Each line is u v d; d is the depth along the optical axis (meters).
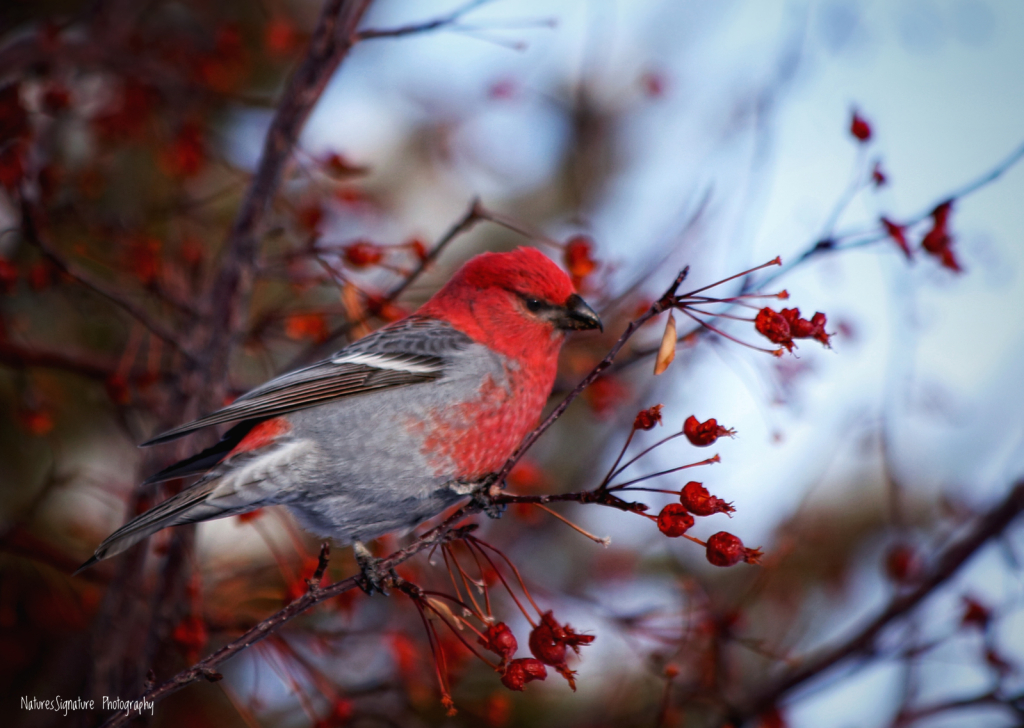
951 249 7.81
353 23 8.36
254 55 12.91
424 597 6.79
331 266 9.16
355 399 8.40
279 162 8.53
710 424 5.88
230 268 8.84
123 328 11.79
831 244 7.83
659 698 10.38
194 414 9.13
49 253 8.62
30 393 9.81
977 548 10.09
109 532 10.95
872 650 10.16
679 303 6.16
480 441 8.57
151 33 12.17
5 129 9.20
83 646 9.96
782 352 6.15
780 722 9.96
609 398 10.55
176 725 10.17
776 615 11.49
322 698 9.66
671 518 5.89
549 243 9.38
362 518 8.48
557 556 11.67
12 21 12.05
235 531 10.77
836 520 11.84
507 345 8.73
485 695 10.46
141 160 11.98
